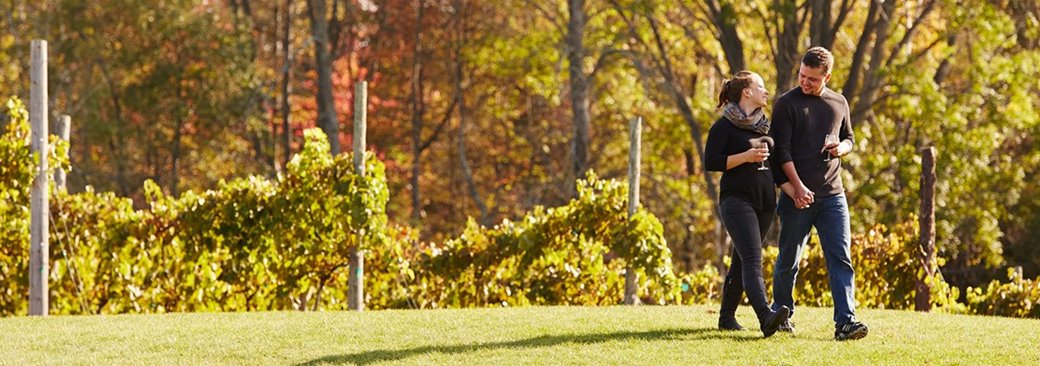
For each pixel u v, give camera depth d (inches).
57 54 3545.8
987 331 861.8
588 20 3211.1
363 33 4411.9
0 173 1327.5
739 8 2696.9
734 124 772.6
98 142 3617.1
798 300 1571.1
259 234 1462.8
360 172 1434.5
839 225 773.9
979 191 2989.7
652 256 1505.9
